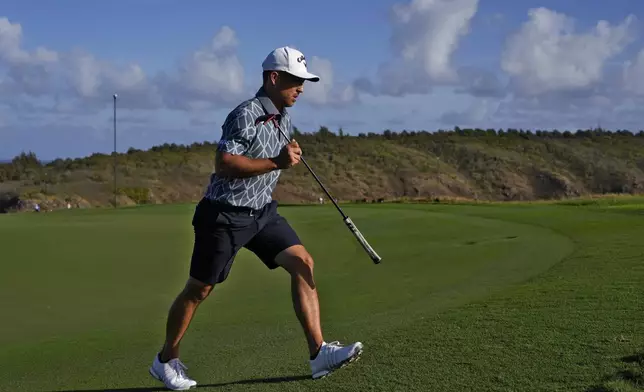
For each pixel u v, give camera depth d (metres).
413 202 31.94
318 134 75.25
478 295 6.69
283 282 9.25
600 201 25.39
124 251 12.90
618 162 74.75
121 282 9.64
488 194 64.06
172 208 27.89
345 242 13.66
